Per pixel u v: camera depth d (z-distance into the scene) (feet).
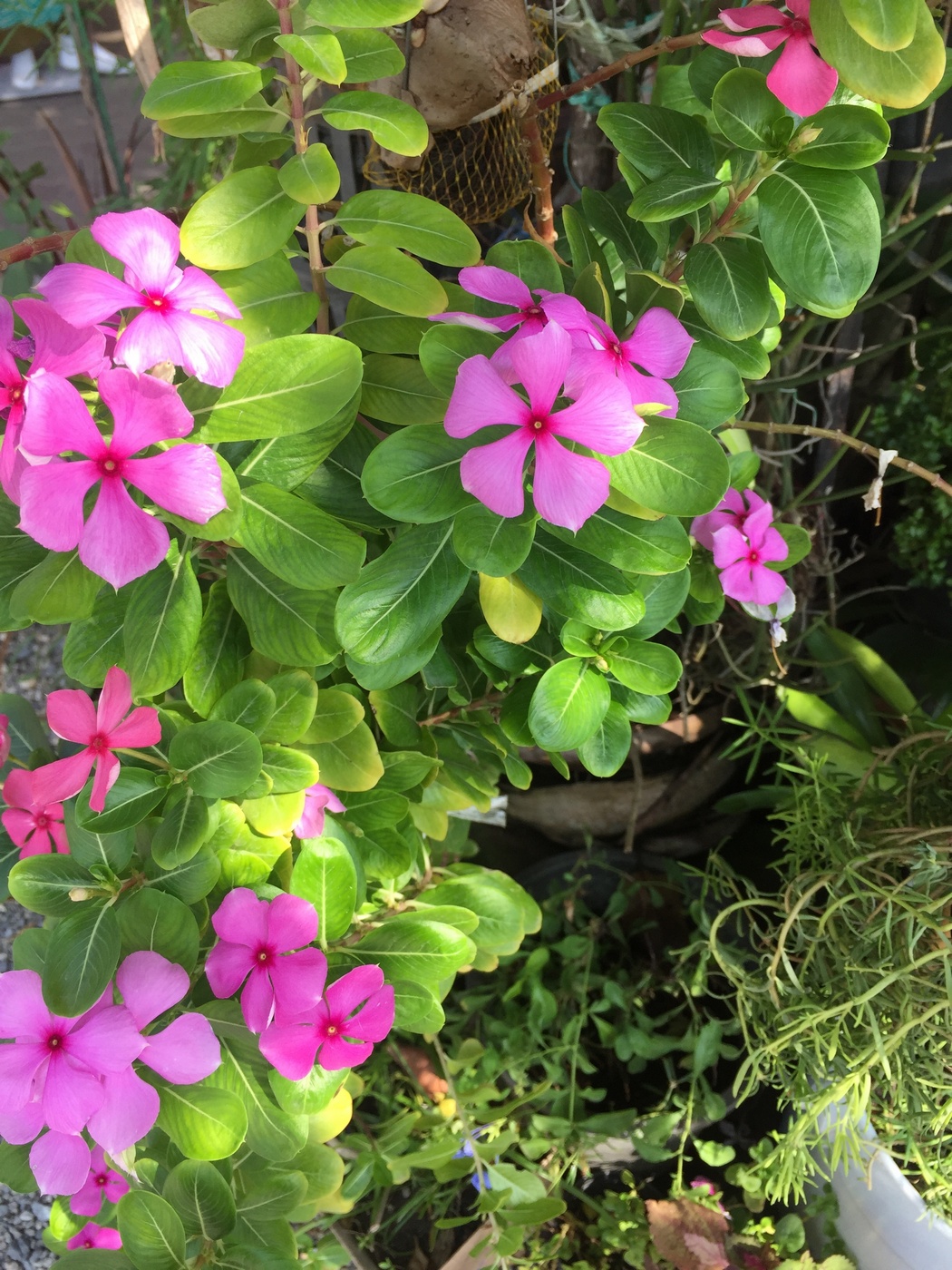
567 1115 1.52
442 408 0.97
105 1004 0.89
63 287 0.76
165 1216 0.91
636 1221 1.49
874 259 0.86
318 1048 0.92
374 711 1.16
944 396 1.73
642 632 1.04
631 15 1.48
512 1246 1.30
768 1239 1.44
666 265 1.03
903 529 1.78
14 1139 0.87
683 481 0.84
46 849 1.01
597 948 1.68
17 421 0.79
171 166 1.86
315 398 0.84
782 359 1.65
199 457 0.77
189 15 0.86
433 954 1.01
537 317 0.88
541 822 1.85
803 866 1.49
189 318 0.80
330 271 0.91
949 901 1.10
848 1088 1.15
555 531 0.90
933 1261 1.21
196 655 0.99
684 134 0.94
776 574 1.20
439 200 1.31
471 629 1.15
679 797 1.82
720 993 1.62
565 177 1.70
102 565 0.77
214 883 0.94
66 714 0.88
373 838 1.16
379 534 1.12
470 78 1.13
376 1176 1.36
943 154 1.64
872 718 1.66
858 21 0.75
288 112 0.94
